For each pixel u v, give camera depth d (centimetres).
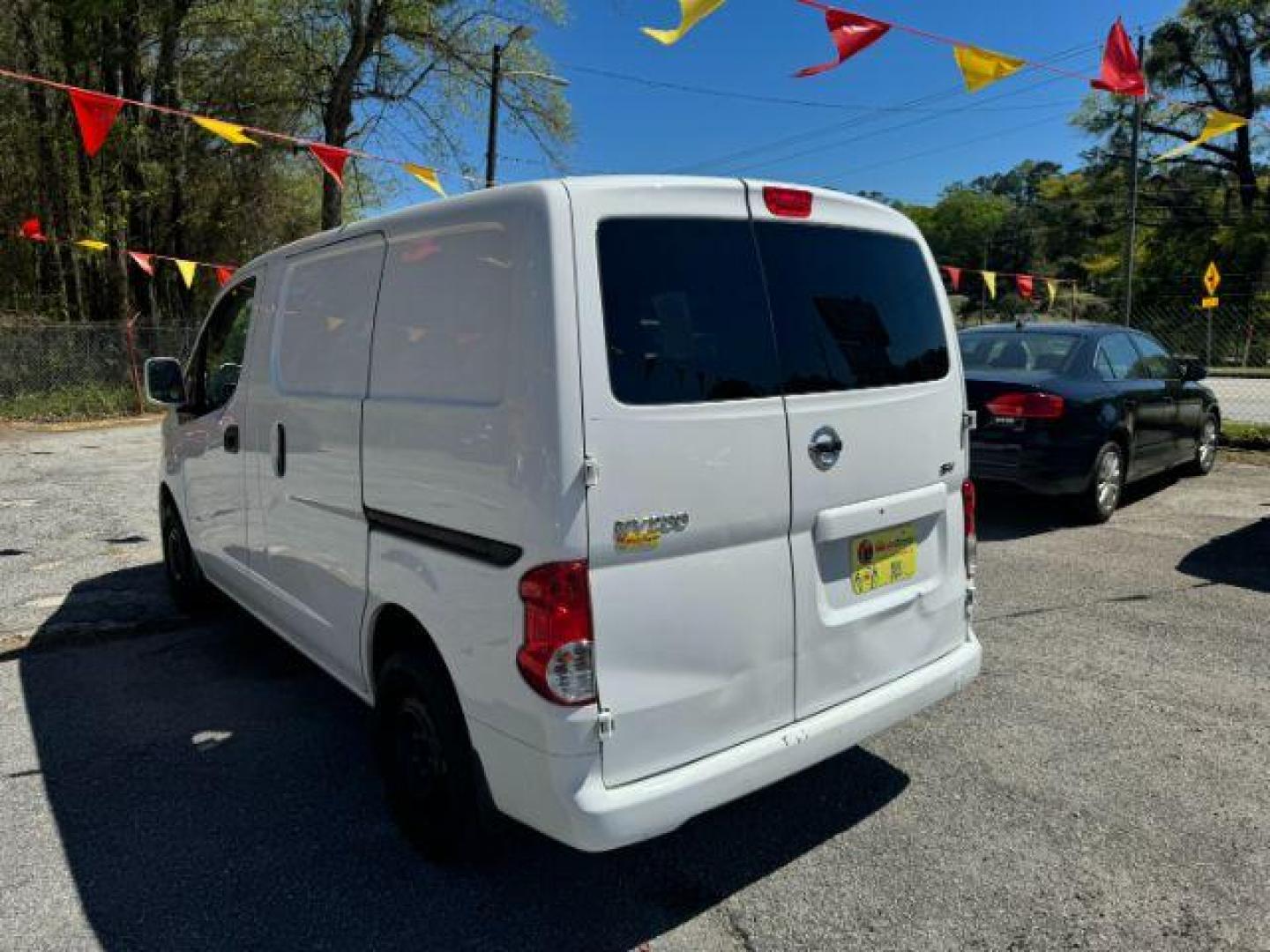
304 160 2492
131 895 283
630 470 235
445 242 271
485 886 286
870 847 304
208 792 347
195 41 2327
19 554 700
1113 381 748
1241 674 439
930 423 318
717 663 255
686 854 303
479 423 249
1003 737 380
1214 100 4091
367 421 305
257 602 432
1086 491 715
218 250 2556
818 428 276
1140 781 343
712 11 418
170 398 493
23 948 258
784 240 280
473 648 253
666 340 246
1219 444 1154
